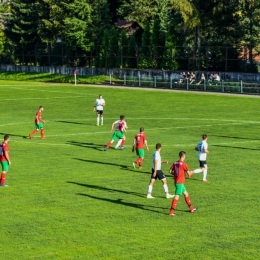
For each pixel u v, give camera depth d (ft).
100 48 354.13
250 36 305.53
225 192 96.84
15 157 125.29
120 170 113.29
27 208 87.66
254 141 144.36
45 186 100.53
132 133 158.40
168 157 126.00
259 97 239.09
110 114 196.54
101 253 69.82
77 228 78.48
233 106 212.84
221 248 71.41
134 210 86.69
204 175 104.06
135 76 313.94
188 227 79.00
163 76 316.19
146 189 98.94
